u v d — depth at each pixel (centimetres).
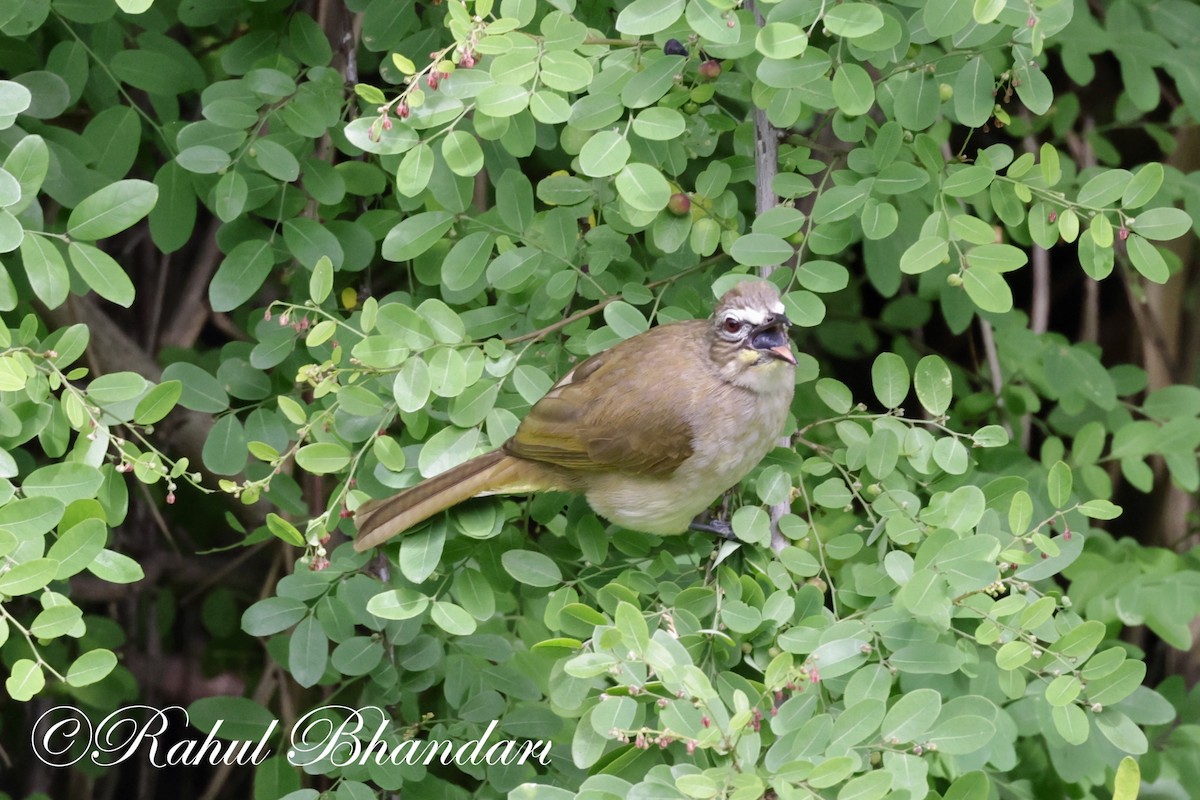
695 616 838
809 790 680
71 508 766
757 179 925
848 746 727
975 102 848
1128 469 1246
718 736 682
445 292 956
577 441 888
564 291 921
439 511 868
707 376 892
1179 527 1559
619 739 722
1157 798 1183
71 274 1002
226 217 919
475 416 881
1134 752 770
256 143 930
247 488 841
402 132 805
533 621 1135
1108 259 830
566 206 932
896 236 1194
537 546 939
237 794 1451
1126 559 1269
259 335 959
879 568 851
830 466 921
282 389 1023
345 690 1134
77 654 1307
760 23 883
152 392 810
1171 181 1218
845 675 817
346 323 898
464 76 797
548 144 1007
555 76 775
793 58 793
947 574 757
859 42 804
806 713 750
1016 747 1154
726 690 817
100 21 995
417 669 943
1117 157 1410
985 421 1355
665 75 818
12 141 955
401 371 834
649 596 887
